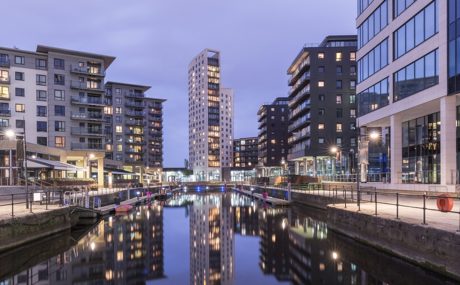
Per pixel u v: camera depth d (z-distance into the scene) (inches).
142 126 5206.7
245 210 2208.4
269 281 751.1
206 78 7657.5
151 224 1590.8
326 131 3412.9
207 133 7554.1
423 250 644.7
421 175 1632.6
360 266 799.1
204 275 807.7
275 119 5693.9
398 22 1541.6
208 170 7490.2
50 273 789.9
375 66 1784.0
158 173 6136.8
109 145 4815.5
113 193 2128.4
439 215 808.3
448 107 1235.9
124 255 985.5
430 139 1569.9
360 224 916.6
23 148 1199.6
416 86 1409.9
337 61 3479.3
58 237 1122.7
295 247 1044.5
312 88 3462.1
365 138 1797.5
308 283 691.4
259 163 6422.2
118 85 5036.9
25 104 2952.8
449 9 1205.7
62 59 3122.5
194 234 1354.6
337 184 2374.5
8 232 853.2
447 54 1216.8
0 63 2883.9
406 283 655.8
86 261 900.0
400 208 1002.7
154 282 756.0
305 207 1975.9
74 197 1530.5
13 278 748.0
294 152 3917.3
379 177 2017.7
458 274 556.1
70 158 3097.9
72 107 3125.0
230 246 1128.8
